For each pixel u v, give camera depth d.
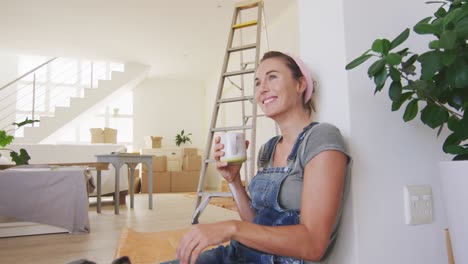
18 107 7.27
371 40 1.00
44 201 2.74
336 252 0.96
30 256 2.01
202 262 0.92
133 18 5.15
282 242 0.71
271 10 4.91
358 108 0.96
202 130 8.59
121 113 8.09
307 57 1.09
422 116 0.92
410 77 1.08
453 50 0.75
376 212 0.95
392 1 1.05
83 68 7.79
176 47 6.36
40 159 5.50
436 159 1.08
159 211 3.93
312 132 0.85
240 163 1.03
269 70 0.97
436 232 1.04
